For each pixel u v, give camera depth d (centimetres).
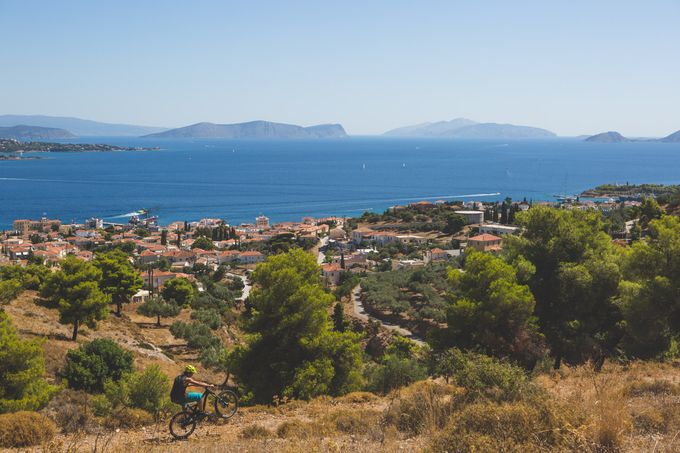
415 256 11475
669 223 2394
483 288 2309
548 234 2659
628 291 2178
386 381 2356
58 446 1148
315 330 2375
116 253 5712
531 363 2173
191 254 13150
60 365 3023
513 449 855
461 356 1558
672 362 2034
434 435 1002
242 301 8325
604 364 2206
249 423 1398
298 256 2602
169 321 5822
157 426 1411
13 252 12988
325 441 1155
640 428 1057
